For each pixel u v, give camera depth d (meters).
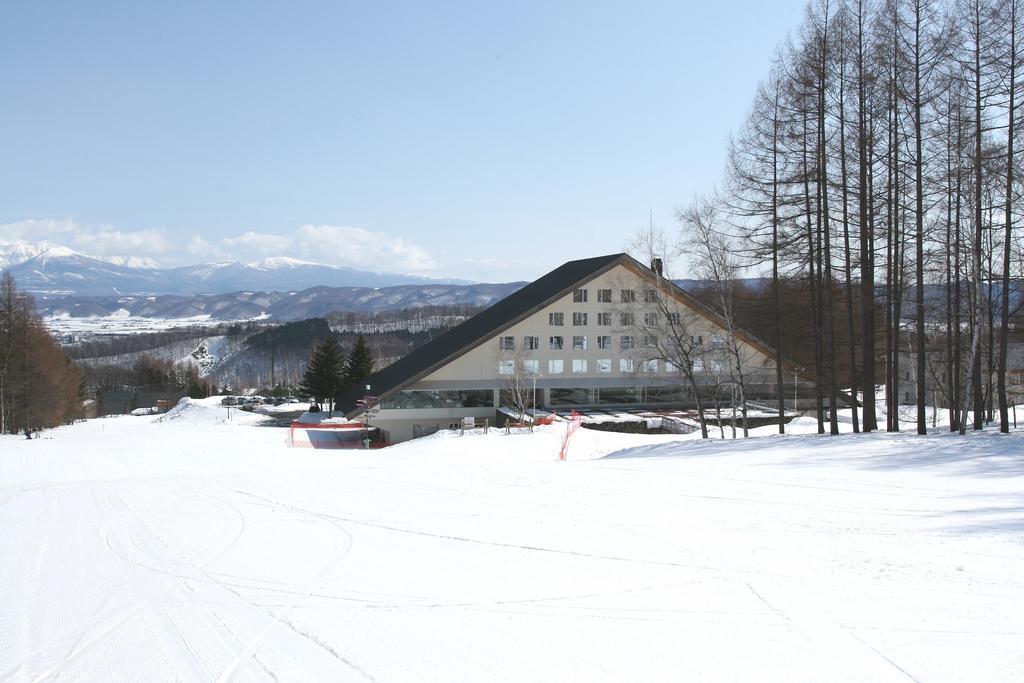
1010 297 23.62
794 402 51.91
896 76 22.45
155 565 11.20
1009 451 18.31
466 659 7.21
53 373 58.69
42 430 57.41
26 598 9.64
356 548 11.97
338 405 65.62
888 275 24.47
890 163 23.25
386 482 18.95
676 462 21.38
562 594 9.20
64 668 7.30
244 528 13.75
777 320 28.17
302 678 6.88
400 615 8.60
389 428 50.09
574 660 7.09
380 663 7.18
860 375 34.75
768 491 15.58
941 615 7.79
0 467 29.45
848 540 11.05
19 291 56.06
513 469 21.06
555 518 13.77
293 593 9.61
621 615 8.34
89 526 14.23
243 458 33.31
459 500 16.03
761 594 8.81
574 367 52.31
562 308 52.12
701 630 7.75
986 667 6.51
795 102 24.84
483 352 51.00
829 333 26.30
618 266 52.22
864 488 15.23
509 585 9.66
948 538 10.73
